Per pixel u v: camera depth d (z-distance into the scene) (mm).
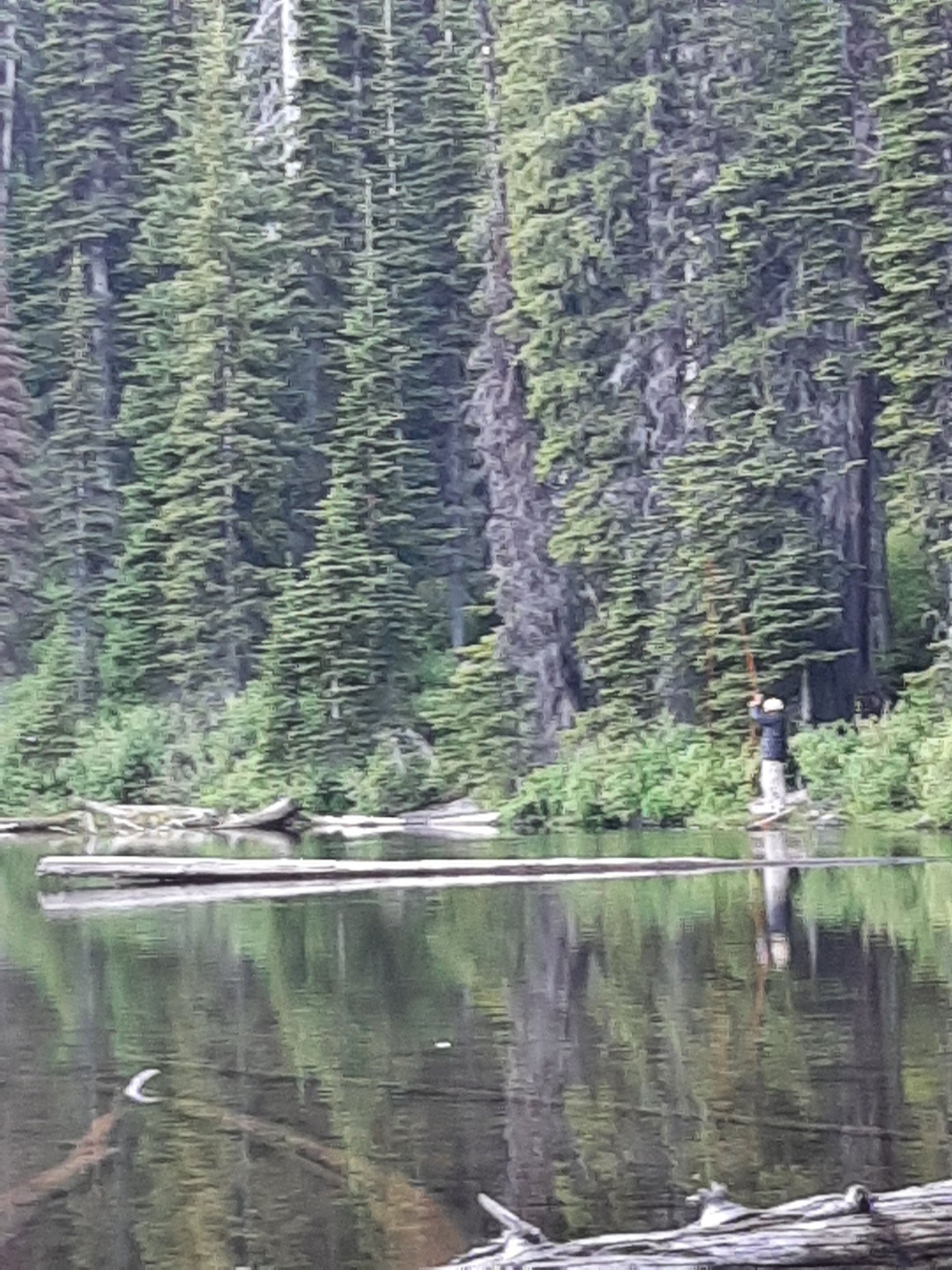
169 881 24719
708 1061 12000
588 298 41406
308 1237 8812
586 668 40031
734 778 34656
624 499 40344
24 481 47844
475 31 49094
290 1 54219
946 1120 10383
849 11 41875
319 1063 12320
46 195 51906
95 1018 14172
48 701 45188
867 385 39750
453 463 47906
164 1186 9656
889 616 41250
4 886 24859
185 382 47625
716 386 39125
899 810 32344
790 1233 7633
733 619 36688
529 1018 13688
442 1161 9930
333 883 24172
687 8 41781
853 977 14953
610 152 41250
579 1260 7543
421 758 40750
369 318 43969
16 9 54594
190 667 45375
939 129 36062
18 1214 9289
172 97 53156
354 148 48719
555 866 24312
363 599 41562
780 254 39312
